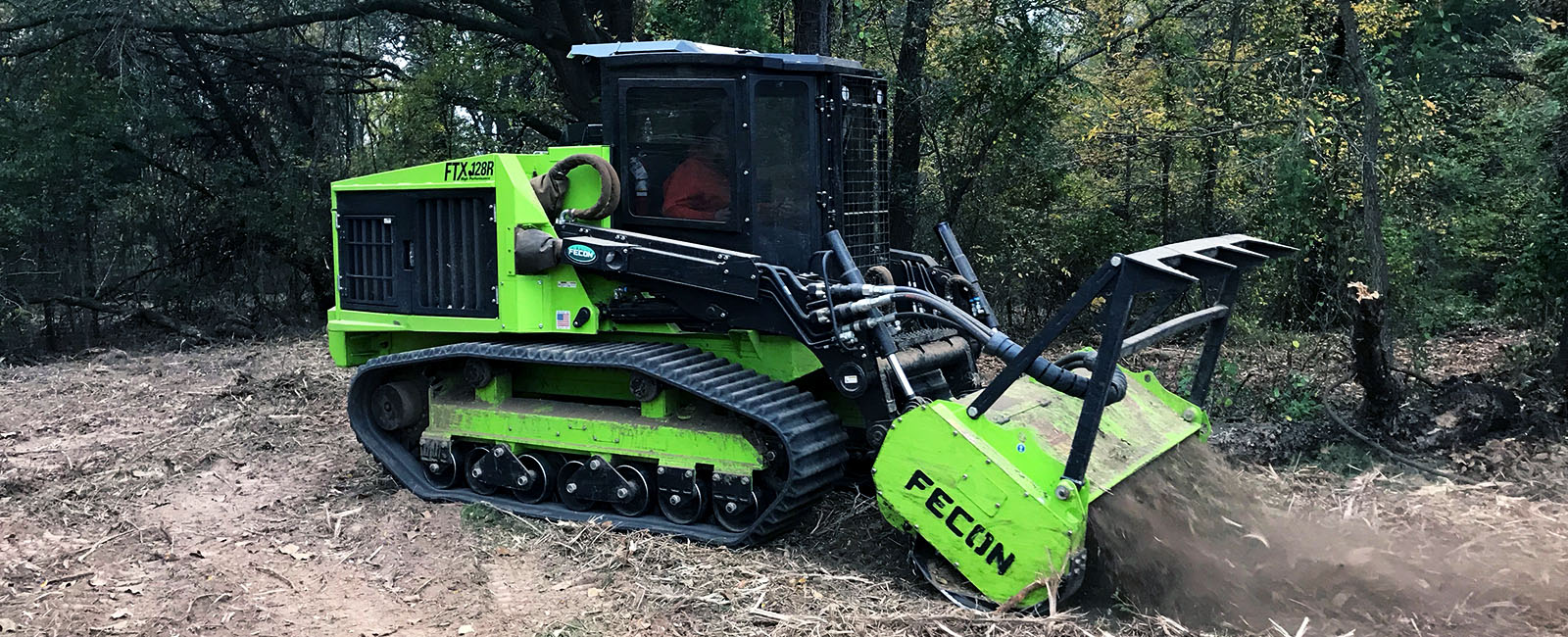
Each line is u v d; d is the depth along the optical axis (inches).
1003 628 175.8
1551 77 328.2
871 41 514.0
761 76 223.3
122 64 577.6
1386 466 277.0
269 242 688.4
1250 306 385.1
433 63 659.4
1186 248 188.2
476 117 701.3
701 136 226.1
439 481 255.1
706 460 219.3
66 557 218.4
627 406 240.4
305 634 181.5
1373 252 299.1
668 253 220.2
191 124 647.1
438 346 255.8
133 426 338.0
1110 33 454.0
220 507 252.5
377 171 688.4
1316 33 364.8
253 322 679.7
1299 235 338.0
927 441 186.5
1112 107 460.1
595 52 233.6
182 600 196.4
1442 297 401.1
